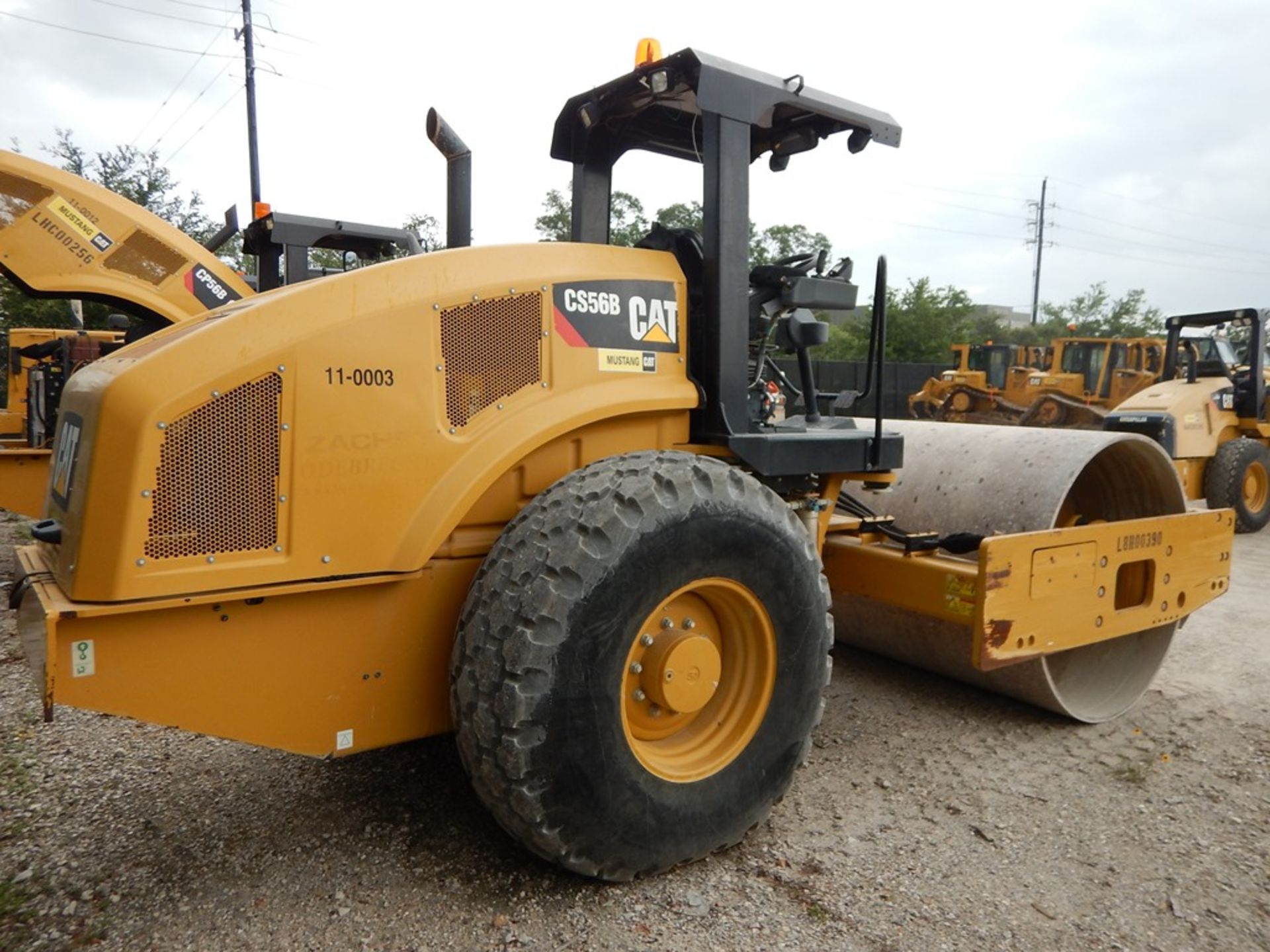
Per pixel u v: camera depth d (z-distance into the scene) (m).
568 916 2.30
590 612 2.17
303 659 2.19
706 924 2.29
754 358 3.27
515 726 2.10
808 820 2.86
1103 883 2.52
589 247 2.63
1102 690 3.90
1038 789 3.10
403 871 2.49
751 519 2.46
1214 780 3.18
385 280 2.24
